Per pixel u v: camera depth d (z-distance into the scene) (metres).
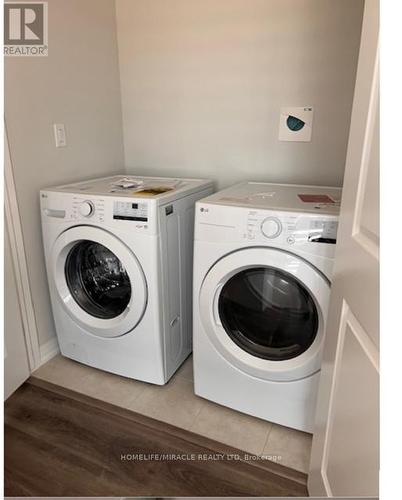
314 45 1.77
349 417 0.91
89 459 1.44
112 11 2.12
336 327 1.02
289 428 1.58
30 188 1.76
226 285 1.50
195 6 1.95
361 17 1.66
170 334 1.77
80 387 1.81
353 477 0.87
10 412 1.65
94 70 2.05
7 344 1.72
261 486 1.34
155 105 2.21
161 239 1.56
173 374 1.89
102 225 1.59
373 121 0.80
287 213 1.28
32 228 1.80
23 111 1.68
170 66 2.10
